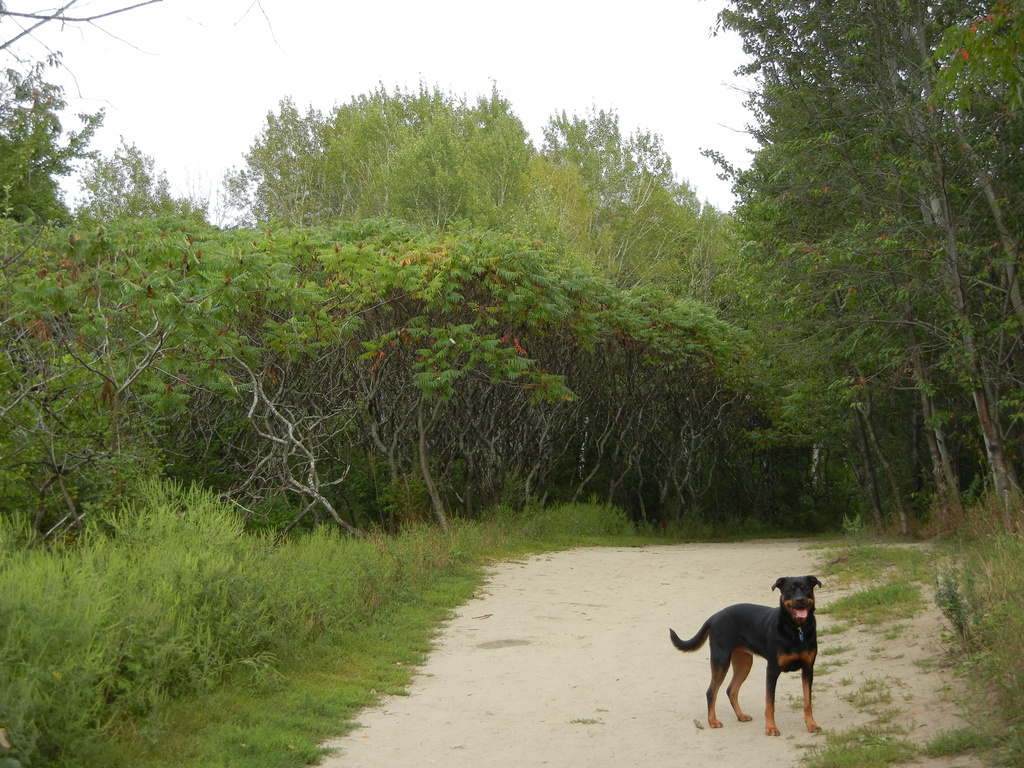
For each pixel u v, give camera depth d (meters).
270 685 8.21
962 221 16.72
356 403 21.27
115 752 6.20
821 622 11.01
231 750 6.57
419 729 7.45
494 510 24.11
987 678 7.10
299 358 18.44
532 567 17.81
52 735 5.91
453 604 13.55
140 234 17.06
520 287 20.02
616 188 45.19
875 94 17.55
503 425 25.41
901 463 28.61
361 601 11.52
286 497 20.92
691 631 11.41
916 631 9.56
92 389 13.34
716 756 6.51
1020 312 16.02
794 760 6.29
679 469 34.34
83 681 6.24
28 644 6.29
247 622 8.70
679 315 28.14
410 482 22.20
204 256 15.19
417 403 22.34
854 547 17.58
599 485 32.94
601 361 27.42
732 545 25.23
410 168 38.69
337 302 18.94
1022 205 16.41
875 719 7.06
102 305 14.11
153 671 7.24
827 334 19.09
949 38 8.44
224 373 17.36
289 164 45.62
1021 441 19.36
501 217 37.16
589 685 8.91
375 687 8.74
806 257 16.86
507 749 6.88
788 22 18.03
